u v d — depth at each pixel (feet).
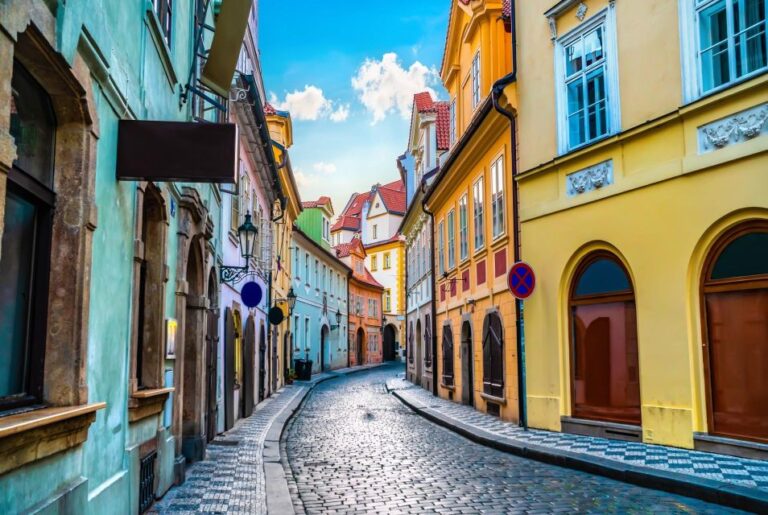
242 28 23.73
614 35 37.68
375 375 130.93
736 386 30.01
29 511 11.61
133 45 19.20
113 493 17.22
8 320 12.89
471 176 60.34
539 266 42.42
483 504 22.89
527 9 45.01
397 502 23.41
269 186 68.08
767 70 28.78
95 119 15.10
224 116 43.04
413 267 105.50
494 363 50.34
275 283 83.82
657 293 33.83
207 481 26.81
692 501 22.94
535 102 43.88
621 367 36.37
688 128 32.55
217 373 41.65
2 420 11.21
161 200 22.84
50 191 14.32
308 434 44.50
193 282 32.86
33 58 12.67
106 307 16.90
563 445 34.30
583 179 39.19
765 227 29.07
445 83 72.64
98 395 16.17
